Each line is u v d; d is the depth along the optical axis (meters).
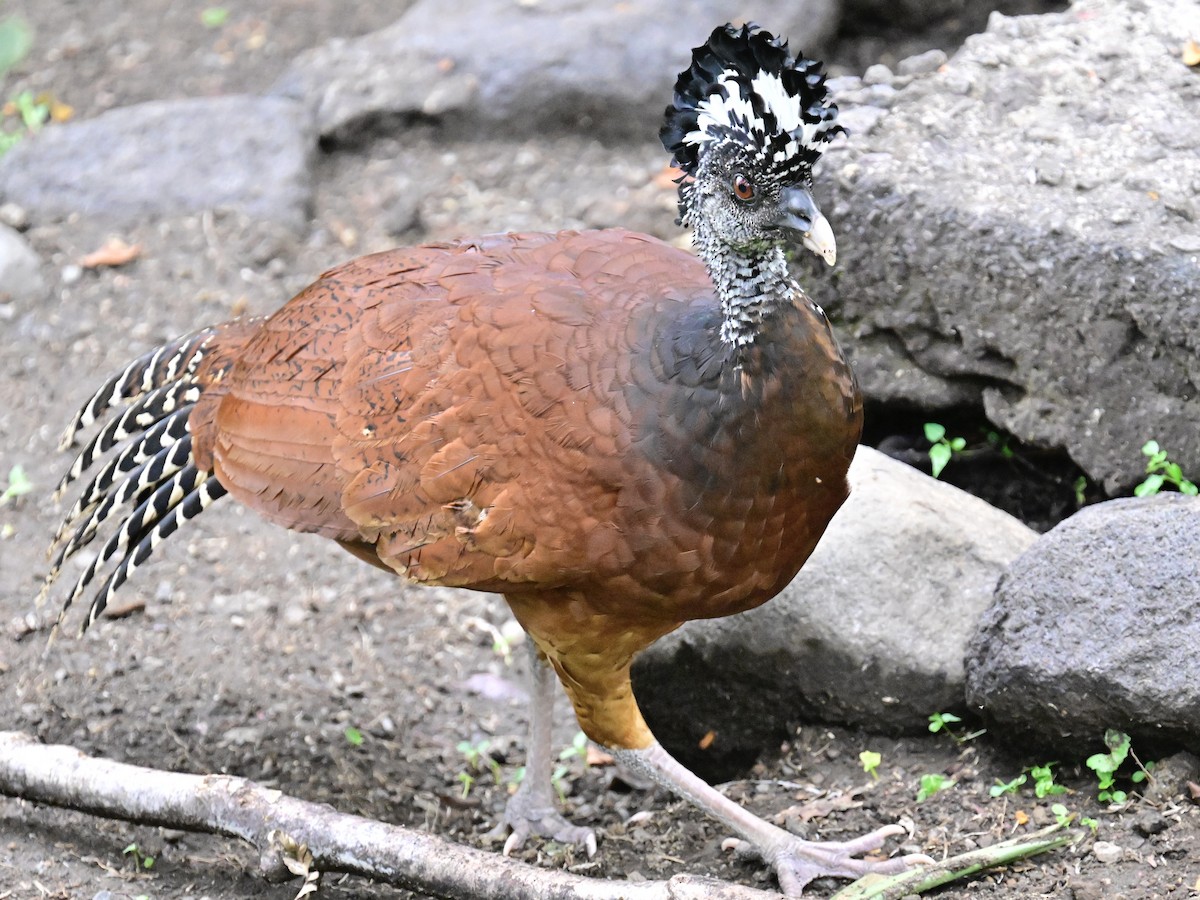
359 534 7.52
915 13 15.80
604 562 6.88
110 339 13.13
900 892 7.00
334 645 10.63
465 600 11.20
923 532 8.67
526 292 7.27
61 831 8.51
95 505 9.57
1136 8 11.21
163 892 7.95
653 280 7.31
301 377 7.74
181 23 18.11
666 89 15.13
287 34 17.66
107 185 14.59
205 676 10.12
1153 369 9.12
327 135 15.37
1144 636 7.36
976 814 7.79
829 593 8.52
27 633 10.44
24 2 18.55
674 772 7.75
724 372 6.66
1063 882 7.02
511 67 15.33
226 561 11.36
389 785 9.28
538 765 8.77
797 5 15.42
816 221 6.50
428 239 14.24
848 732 8.70
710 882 6.89
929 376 10.05
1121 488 9.32
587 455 6.79
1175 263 8.92
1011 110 10.43
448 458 7.09
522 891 7.11
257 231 14.12
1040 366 9.50
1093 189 9.57
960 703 8.35
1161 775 7.40
